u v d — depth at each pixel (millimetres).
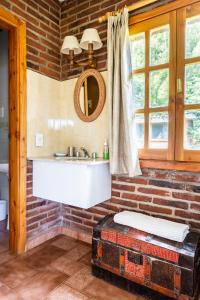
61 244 2055
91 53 1915
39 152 2090
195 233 1411
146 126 1774
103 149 1980
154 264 1318
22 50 1847
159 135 1735
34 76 2012
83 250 1947
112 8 1935
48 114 2176
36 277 1559
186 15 1589
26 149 1930
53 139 2242
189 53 1599
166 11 1665
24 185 1901
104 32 1984
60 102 2311
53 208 2223
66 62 2266
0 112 2703
